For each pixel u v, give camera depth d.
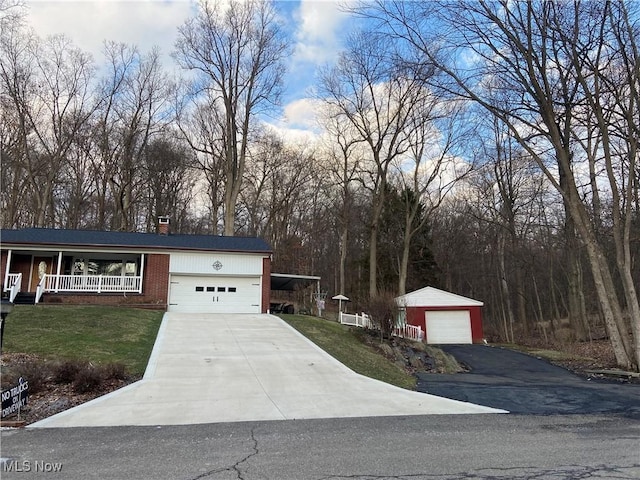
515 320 40.59
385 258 39.69
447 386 12.23
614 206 16.56
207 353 13.60
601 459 5.50
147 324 17.45
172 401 8.91
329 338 18.02
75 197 37.50
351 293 43.56
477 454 5.74
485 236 39.78
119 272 24.48
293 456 5.68
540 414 8.51
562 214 33.12
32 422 7.37
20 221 37.47
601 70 16.31
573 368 17.16
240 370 11.84
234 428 7.20
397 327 22.66
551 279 34.28
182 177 42.34
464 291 45.16
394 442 6.36
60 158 32.34
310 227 47.94
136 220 43.06
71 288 22.30
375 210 33.44
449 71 16.83
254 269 24.39
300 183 45.62
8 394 7.39
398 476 4.90
